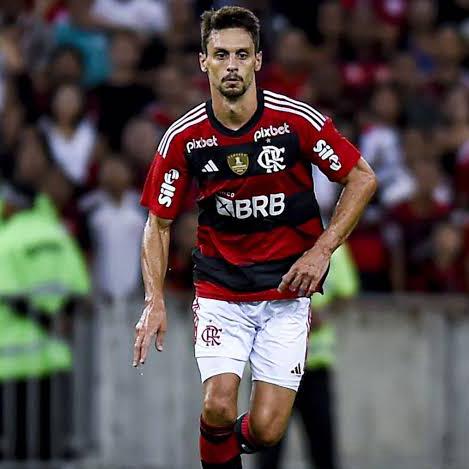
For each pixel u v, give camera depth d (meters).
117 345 33.94
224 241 21.80
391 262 38.06
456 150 41.56
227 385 21.56
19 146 37.56
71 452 33.34
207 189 21.47
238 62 20.80
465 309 35.84
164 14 43.91
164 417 34.47
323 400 32.34
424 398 35.81
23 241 32.72
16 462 32.81
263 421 21.62
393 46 45.06
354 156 21.48
